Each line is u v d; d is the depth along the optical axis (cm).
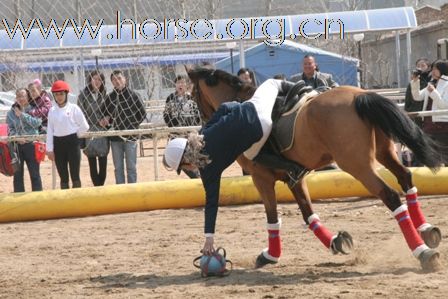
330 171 1369
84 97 1438
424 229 804
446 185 1333
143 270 878
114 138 1424
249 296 714
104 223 1232
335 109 762
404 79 2536
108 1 1717
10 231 1205
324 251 934
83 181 1783
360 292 696
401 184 826
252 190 1333
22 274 888
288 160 812
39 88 1498
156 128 1393
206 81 953
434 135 1405
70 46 1518
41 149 1444
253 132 796
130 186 1331
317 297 688
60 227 1220
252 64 2106
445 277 735
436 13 3331
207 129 802
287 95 814
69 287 803
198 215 1264
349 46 2384
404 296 670
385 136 791
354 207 1260
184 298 722
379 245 945
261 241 1020
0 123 1895
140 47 1522
